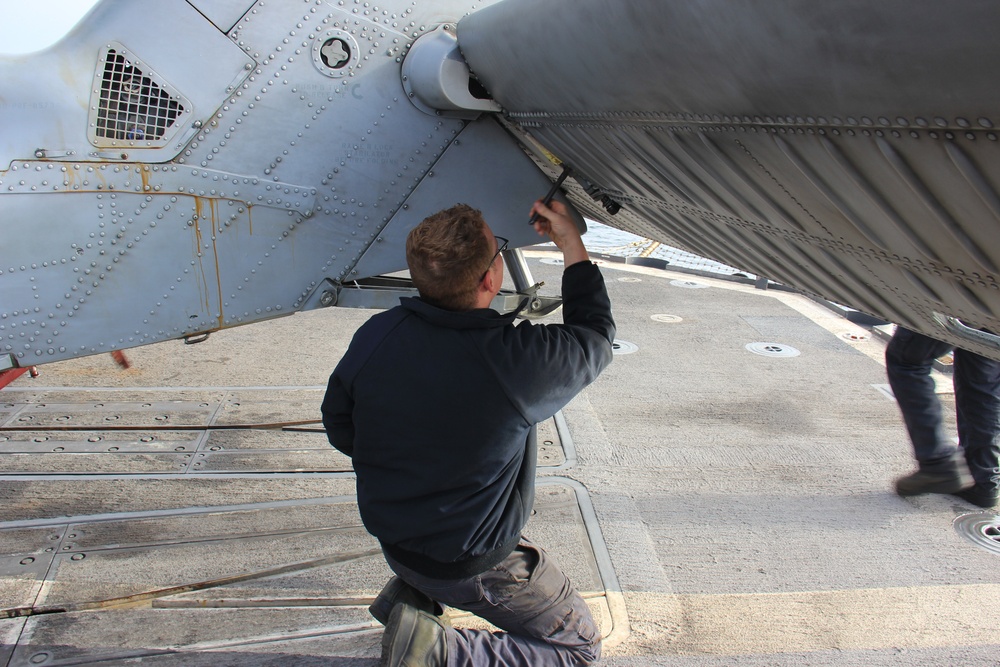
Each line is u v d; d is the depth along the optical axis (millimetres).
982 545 3467
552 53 1968
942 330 2205
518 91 2387
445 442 1858
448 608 2920
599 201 3012
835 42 1208
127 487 3734
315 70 2760
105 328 2811
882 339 6586
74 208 2682
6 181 2607
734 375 5598
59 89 2613
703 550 3361
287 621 2826
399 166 2914
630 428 4598
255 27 2693
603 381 5367
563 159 2729
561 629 2234
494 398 1834
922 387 3723
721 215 2258
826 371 5738
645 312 7293
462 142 2955
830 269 2160
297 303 2967
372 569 3145
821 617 2947
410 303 1893
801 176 1666
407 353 1865
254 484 3812
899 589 3133
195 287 2852
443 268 1819
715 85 1544
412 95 2846
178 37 2652
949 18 1018
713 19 1376
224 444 4219
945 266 1664
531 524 3512
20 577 3020
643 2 1501
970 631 2891
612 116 2051
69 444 4133
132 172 2699
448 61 2594
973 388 3641
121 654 2637
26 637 2701
